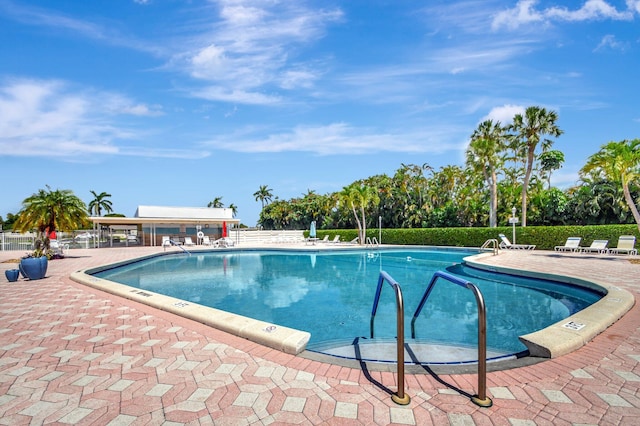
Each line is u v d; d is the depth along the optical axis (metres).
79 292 7.71
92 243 28.62
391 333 5.57
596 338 4.09
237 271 13.62
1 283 9.14
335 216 40.72
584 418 2.45
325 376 3.21
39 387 3.06
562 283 8.92
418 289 9.52
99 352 3.90
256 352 3.84
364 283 10.66
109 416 2.57
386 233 28.27
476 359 4.21
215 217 33.62
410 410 2.59
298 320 6.52
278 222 54.88
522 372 3.21
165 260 18.09
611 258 14.21
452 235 24.25
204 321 5.00
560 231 19.55
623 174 14.25
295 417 2.52
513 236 20.59
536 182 31.92
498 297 8.28
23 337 4.46
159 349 3.97
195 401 2.78
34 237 24.12
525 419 2.45
